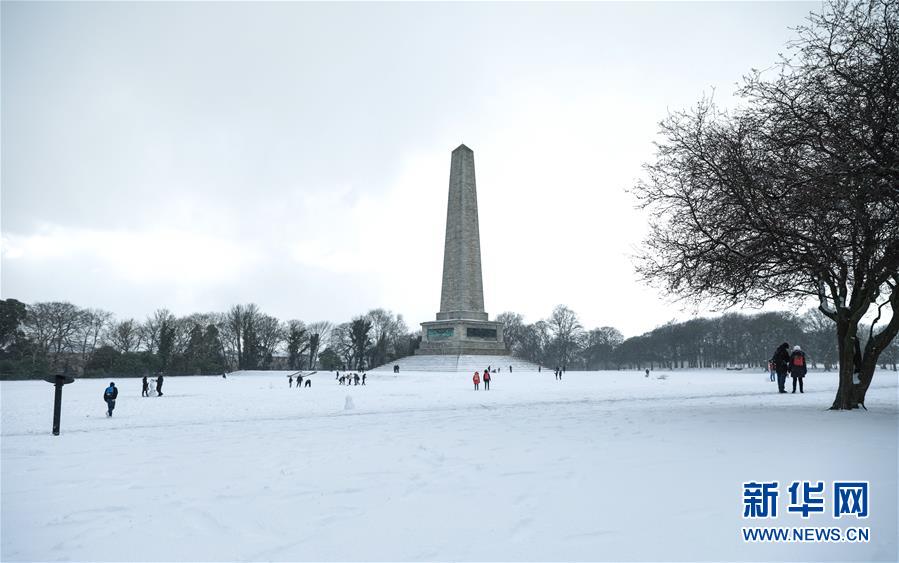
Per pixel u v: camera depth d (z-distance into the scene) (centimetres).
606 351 15750
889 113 1270
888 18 1326
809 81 1403
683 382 4934
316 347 12169
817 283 1656
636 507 643
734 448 966
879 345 1622
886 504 638
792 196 1380
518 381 5572
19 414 2469
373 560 511
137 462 1043
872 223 1315
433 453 1027
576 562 491
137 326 11625
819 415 1445
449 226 8788
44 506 730
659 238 1778
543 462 908
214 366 9881
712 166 1556
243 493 767
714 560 491
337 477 849
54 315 10406
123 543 579
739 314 12762
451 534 574
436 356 8500
